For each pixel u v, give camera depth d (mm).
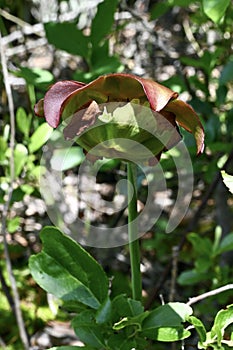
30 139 457
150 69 622
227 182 282
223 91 493
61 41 450
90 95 267
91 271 308
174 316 293
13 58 605
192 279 476
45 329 525
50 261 307
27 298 569
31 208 549
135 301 303
